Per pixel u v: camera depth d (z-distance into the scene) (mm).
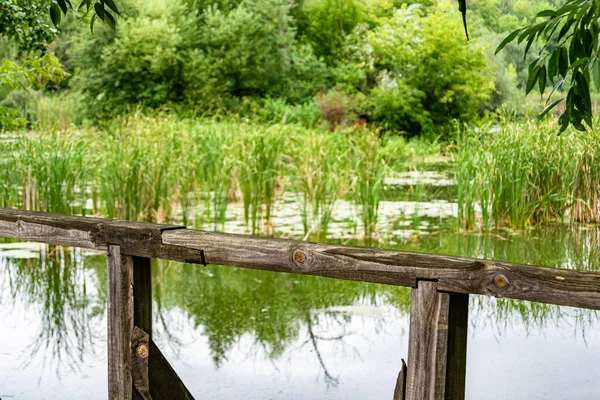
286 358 4234
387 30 22391
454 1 25094
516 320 5090
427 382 1846
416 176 12656
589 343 4527
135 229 2250
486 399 3584
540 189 8664
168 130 9883
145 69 21938
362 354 4301
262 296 5660
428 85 21922
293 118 20391
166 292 5793
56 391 3740
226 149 9883
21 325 4910
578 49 2465
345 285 6035
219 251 2133
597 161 8742
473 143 9578
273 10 22438
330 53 24391
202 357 4254
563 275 1663
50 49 22531
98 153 9508
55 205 8109
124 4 22297
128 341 2299
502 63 23578
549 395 3619
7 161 8812
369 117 21984
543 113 2588
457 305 1852
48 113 18906
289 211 9195
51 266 6523
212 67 21562
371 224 7898
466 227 8391
